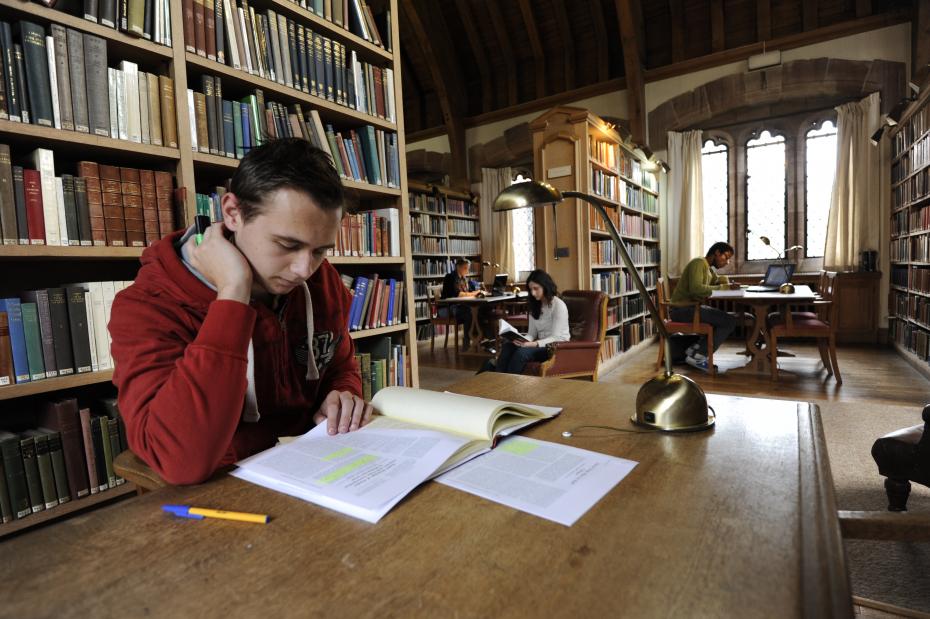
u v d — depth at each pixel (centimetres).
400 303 287
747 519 68
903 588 172
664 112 827
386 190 278
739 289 650
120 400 97
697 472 84
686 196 823
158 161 193
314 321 133
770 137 808
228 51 205
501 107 1016
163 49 184
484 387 146
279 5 223
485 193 1041
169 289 103
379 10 285
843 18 716
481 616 50
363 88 267
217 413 87
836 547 61
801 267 794
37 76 154
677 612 50
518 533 66
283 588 57
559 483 81
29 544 68
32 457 160
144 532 71
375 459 90
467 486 81
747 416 113
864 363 573
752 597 52
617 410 122
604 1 863
